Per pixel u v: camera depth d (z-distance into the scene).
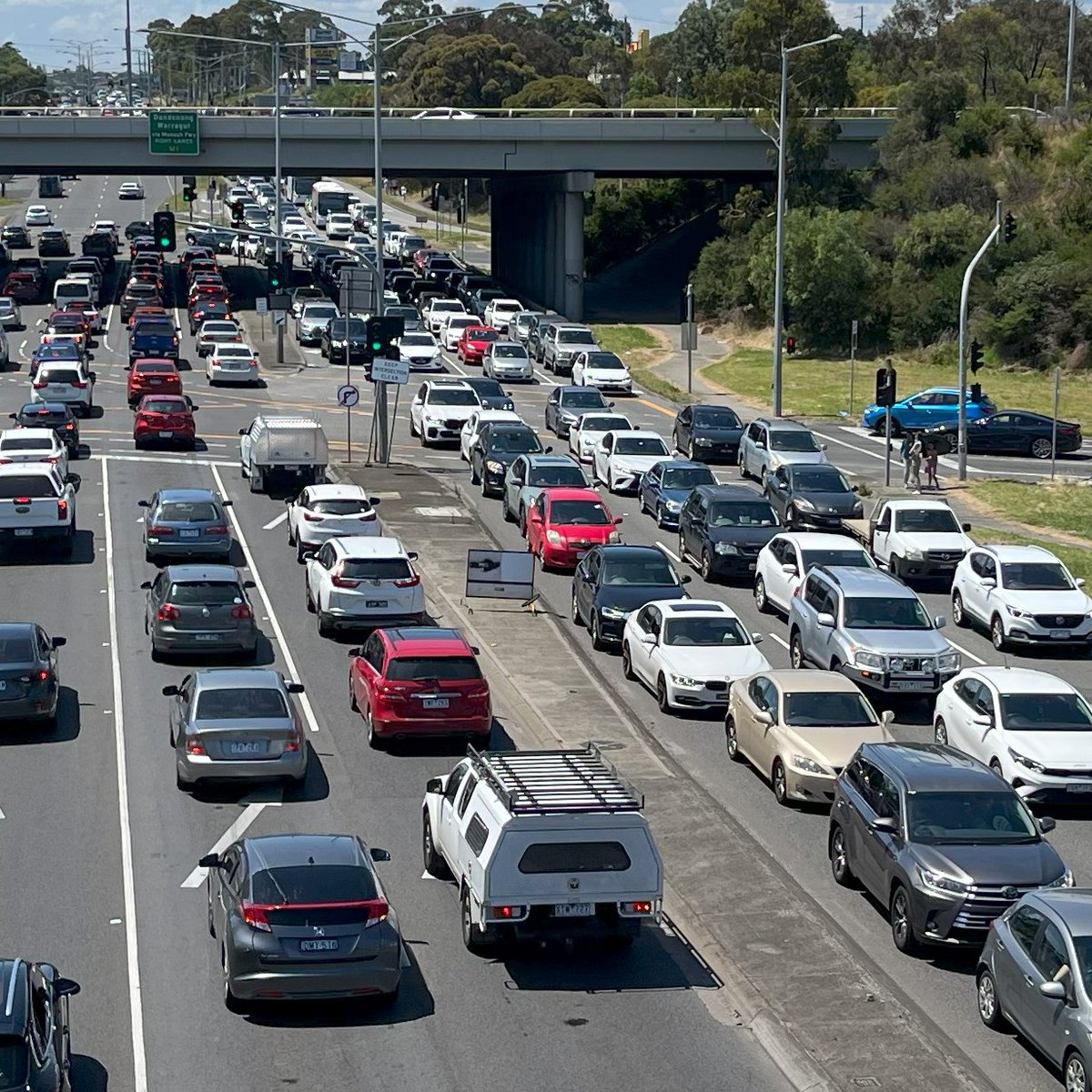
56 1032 26.72
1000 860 35.47
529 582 66.69
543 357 151.88
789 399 135.38
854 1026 31.09
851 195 188.12
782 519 84.00
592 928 33.66
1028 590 65.00
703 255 188.25
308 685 56.62
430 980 33.75
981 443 111.94
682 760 49.84
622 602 62.12
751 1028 31.66
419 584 62.47
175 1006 32.25
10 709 49.50
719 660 54.69
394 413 104.88
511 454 90.69
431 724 48.97
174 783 46.59
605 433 96.56
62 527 73.69
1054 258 159.75
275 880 31.59
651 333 178.50
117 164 178.00
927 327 162.62
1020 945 31.00
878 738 46.12
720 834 41.88
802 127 177.50
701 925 36.31
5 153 176.62
